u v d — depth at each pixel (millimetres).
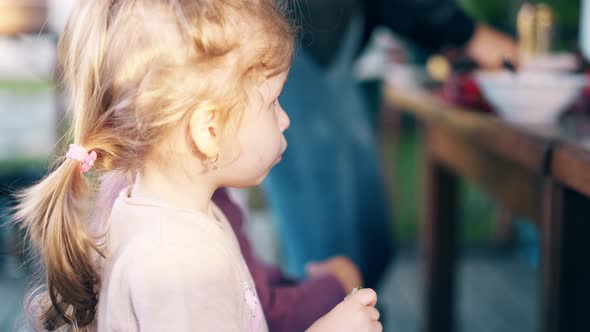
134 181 943
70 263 874
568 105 1268
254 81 885
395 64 2666
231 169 901
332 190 1478
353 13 1514
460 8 1644
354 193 1493
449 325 2049
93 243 878
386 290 2643
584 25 1546
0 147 3756
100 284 886
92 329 904
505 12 2451
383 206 1550
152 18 853
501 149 1243
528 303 2520
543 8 1633
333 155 1475
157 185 890
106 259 878
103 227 913
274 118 921
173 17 849
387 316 2402
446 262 2014
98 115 870
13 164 3385
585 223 1126
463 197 3246
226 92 862
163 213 869
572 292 1143
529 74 1439
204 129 862
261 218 3193
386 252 1550
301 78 1445
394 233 3029
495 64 1609
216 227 890
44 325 927
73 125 945
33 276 927
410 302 2529
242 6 880
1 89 5785
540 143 1122
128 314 845
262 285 1071
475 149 1561
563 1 2072
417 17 1602
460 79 1462
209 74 855
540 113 1270
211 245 866
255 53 880
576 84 1253
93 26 875
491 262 2949
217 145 873
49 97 5512
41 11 2242
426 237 2035
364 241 1506
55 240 872
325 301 1120
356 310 909
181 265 838
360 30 1569
